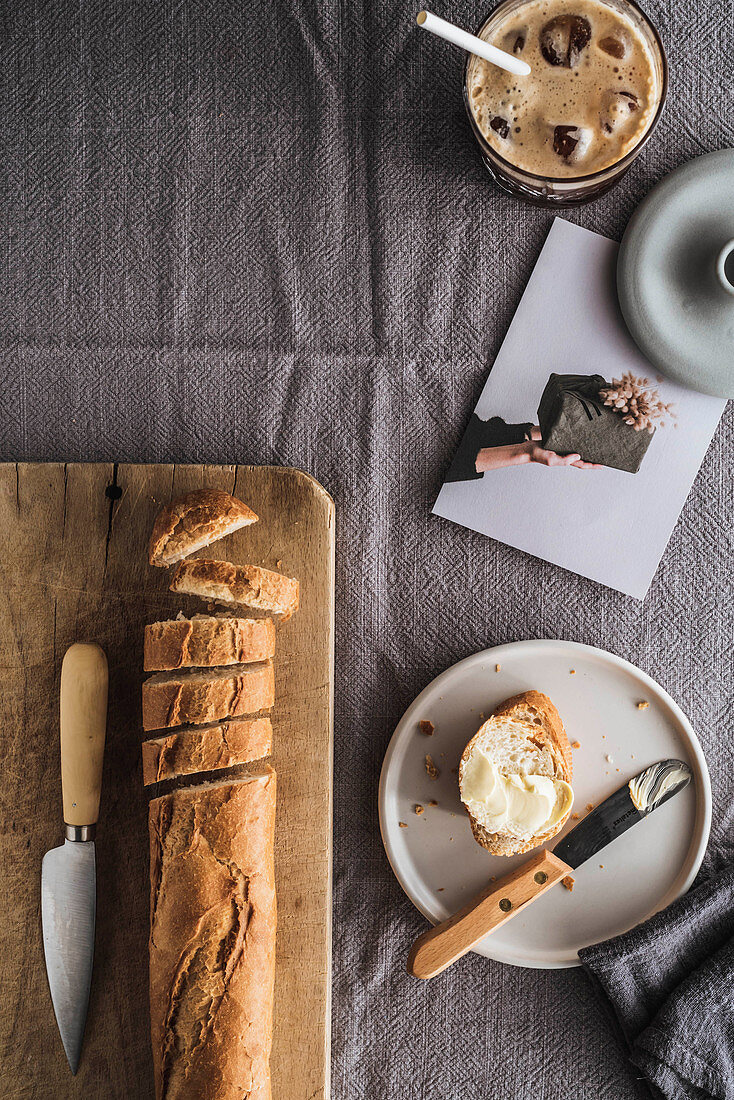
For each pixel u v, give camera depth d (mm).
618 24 861
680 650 993
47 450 1018
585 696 975
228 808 855
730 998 920
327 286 1006
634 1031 946
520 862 973
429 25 737
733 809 992
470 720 976
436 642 1004
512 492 992
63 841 960
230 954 836
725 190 931
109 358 1017
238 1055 826
